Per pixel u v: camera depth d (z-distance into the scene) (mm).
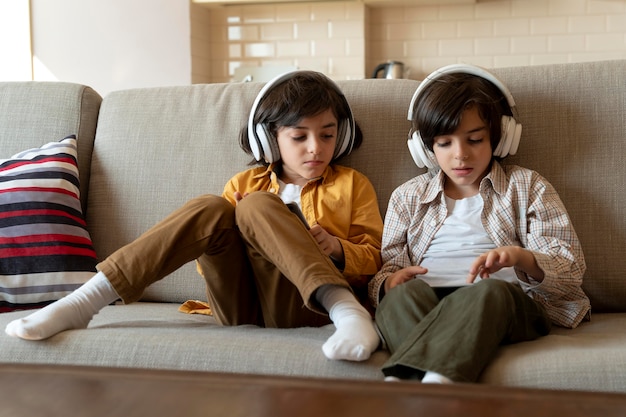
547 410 628
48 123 1979
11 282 1664
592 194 1662
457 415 621
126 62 3846
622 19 3812
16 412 654
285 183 1796
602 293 1642
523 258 1436
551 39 3883
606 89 1697
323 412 631
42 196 1774
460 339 1148
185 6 3764
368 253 1638
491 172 1635
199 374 724
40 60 3939
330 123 1715
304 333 1395
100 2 3852
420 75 4016
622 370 1117
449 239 1631
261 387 689
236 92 1926
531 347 1241
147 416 636
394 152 1790
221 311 1557
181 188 1867
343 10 3926
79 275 1728
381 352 1251
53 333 1330
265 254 1404
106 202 1908
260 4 4004
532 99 1728
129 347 1283
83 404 666
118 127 1955
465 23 3947
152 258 1382
